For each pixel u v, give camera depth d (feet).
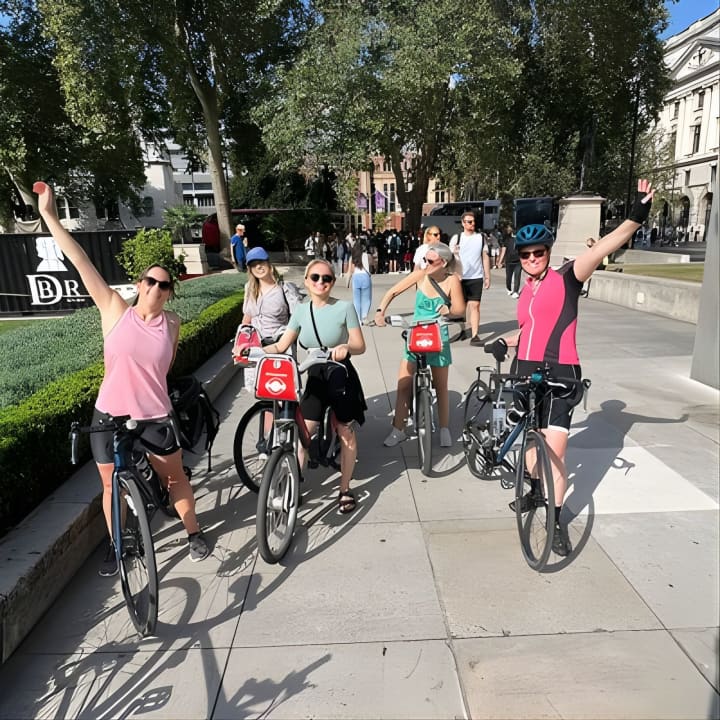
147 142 98.07
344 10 74.38
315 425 12.46
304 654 8.60
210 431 12.80
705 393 19.66
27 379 16.31
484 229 106.01
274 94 75.61
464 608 9.47
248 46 72.38
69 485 12.15
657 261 67.56
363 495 13.57
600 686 7.82
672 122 211.61
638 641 8.61
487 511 12.66
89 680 8.25
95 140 75.97
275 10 68.95
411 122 80.74
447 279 15.48
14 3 78.84
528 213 85.40
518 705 7.57
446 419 16.14
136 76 66.39
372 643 8.77
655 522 11.85
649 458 14.79
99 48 62.28
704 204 197.98
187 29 72.23
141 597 9.57
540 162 108.88
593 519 12.03
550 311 10.81
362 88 69.62
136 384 10.06
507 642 8.68
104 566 10.67
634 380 21.31
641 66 87.81
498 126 85.87
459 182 127.24
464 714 7.48
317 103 70.13
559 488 10.89
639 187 10.12
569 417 10.83
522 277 45.65
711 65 185.68
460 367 24.32
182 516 11.02
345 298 47.11
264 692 7.95
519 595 9.74
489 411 13.69
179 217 120.98
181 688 8.07
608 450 15.31
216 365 23.30
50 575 9.84
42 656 8.73
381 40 69.15
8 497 10.68
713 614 9.14
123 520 9.46
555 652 8.45
